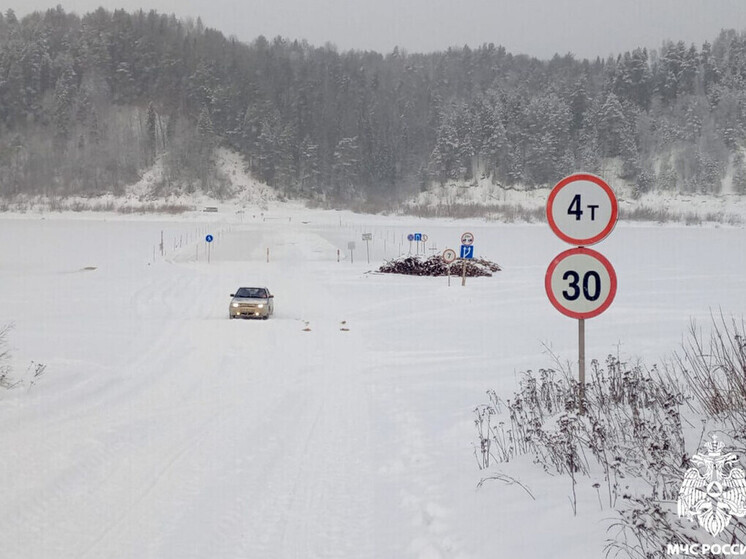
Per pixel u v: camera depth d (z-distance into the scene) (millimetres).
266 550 5254
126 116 166125
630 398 8133
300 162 156500
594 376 10742
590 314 7090
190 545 5344
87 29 182750
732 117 154750
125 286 34000
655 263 47000
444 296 29469
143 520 5867
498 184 151125
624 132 152625
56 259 50844
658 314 20250
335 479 7012
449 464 7164
